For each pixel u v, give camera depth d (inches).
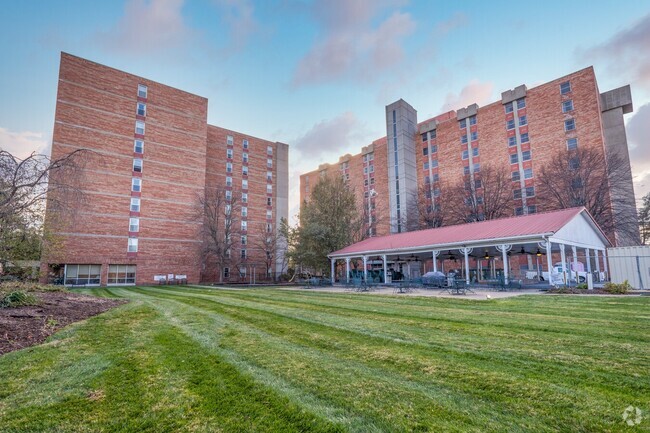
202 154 1660.9
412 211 1813.5
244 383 151.6
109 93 1414.9
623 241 1337.4
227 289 946.1
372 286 913.5
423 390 141.9
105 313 365.7
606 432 105.3
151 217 1461.6
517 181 1684.3
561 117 1568.7
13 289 452.1
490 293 629.0
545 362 179.5
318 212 1398.9
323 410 123.3
